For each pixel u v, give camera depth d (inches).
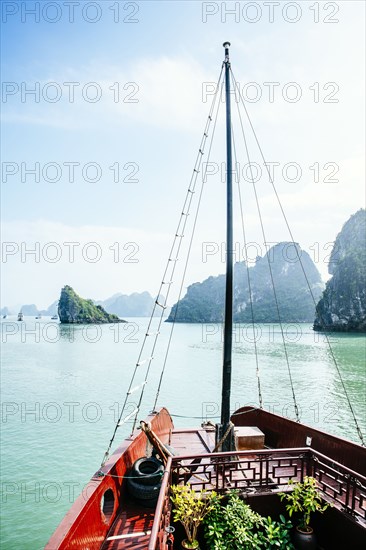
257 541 234.1
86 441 816.3
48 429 903.1
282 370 1887.3
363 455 292.0
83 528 200.1
